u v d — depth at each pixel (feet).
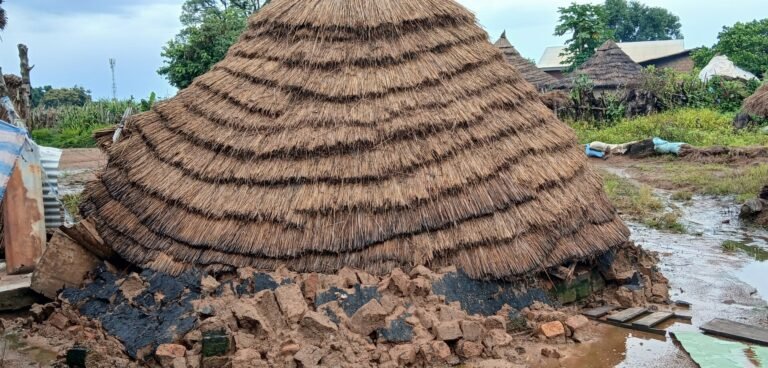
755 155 73.41
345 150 28.60
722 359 24.71
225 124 30.78
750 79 122.01
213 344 22.49
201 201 28.89
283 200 27.91
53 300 28.99
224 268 27.30
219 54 99.55
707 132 88.58
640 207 53.93
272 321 24.08
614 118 102.27
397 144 28.86
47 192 36.01
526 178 29.66
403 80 30.32
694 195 60.03
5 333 26.71
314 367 22.03
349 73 30.53
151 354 23.39
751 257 40.70
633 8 284.61
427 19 32.63
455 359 24.09
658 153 80.64
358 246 26.91
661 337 27.40
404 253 27.04
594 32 172.86
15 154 30.42
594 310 29.96
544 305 27.96
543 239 28.81
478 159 29.19
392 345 23.72
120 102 126.41
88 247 30.14
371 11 32.14
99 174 35.47
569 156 32.81
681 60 193.57
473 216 27.81
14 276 31.19
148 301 26.00
